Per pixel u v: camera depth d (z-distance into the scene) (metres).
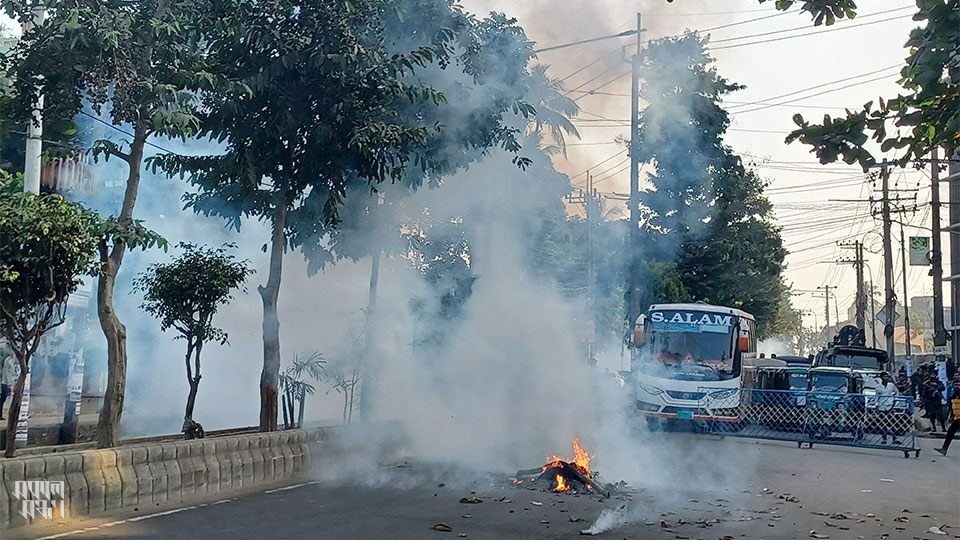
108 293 10.92
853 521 10.26
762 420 21.03
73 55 10.43
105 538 8.08
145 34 10.71
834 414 19.97
